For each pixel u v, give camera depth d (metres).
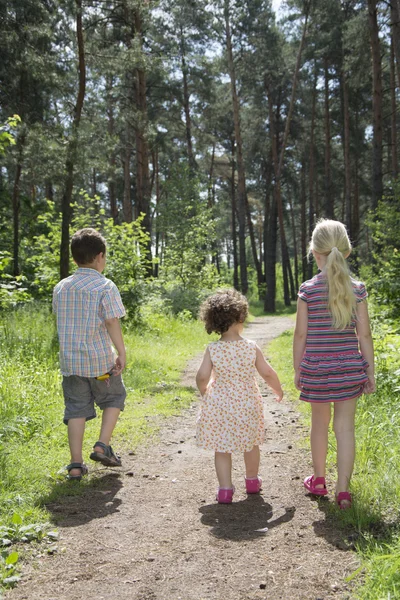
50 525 3.69
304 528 3.54
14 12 17.75
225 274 57.56
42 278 16.39
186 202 25.69
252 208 60.34
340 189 44.66
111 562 3.17
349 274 3.83
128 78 27.67
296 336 3.91
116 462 4.66
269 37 32.59
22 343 9.49
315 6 30.78
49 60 17.73
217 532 3.54
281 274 62.66
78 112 15.68
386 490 3.83
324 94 39.41
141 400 7.79
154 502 4.12
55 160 15.23
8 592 2.85
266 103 39.06
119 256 16.12
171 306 19.47
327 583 2.83
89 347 4.56
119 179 41.62
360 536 3.28
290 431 6.07
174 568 3.07
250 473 4.26
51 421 6.08
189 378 9.87
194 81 36.44
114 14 20.16
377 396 6.03
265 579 2.91
